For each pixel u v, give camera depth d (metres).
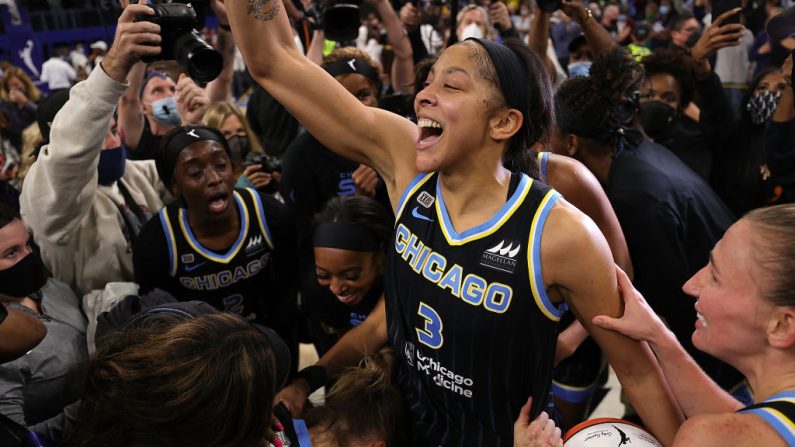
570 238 1.11
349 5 2.12
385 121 1.36
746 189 2.43
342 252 1.68
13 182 3.22
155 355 0.88
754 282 0.92
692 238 1.78
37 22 15.66
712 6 2.47
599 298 1.14
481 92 1.13
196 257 1.84
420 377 1.36
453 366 1.25
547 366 1.23
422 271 1.23
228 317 0.98
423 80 1.93
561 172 1.54
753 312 0.93
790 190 2.20
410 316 1.28
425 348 1.28
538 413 1.28
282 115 3.74
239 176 2.62
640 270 1.80
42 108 2.04
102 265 1.99
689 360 1.16
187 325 0.93
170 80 3.00
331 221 1.72
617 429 1.28
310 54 3.09
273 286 2.03
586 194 1.54
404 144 1.34
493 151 1.18
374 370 1.50
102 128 1.68
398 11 3.36
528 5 11.53
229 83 3.11
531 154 1.31
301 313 2.19
